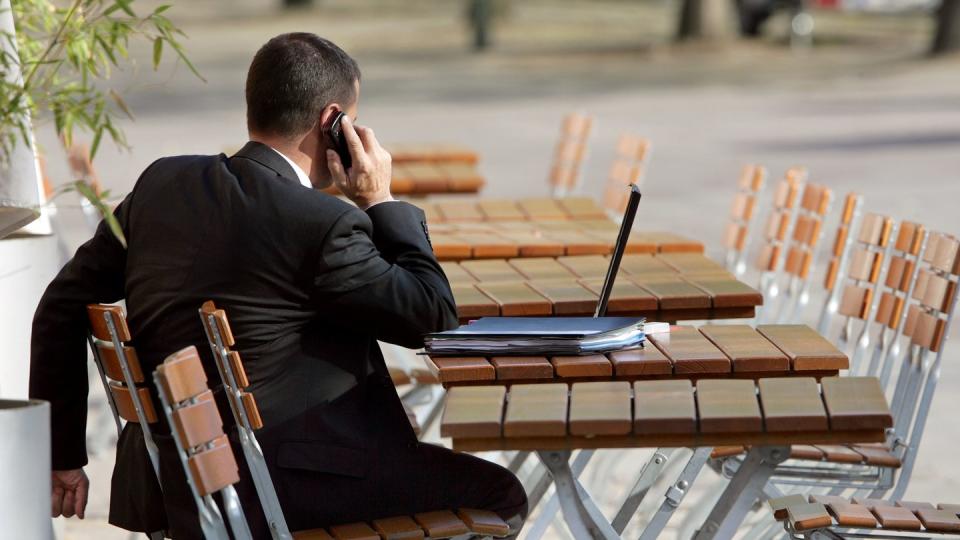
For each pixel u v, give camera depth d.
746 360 8.39
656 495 13.26
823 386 8.02
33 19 10.70
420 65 70.50
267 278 8.16
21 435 7.63
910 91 52.91
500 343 8.54
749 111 48.00
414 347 8.66
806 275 13.14
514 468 10.87
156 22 9.02
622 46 74.38
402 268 8.59
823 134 41.00
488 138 41.50
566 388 8.11
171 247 8.35
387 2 115.50
